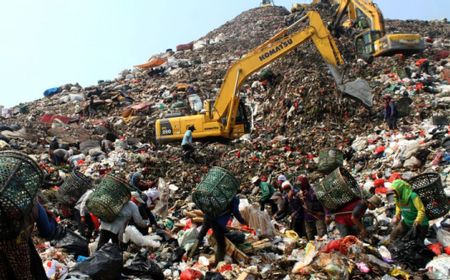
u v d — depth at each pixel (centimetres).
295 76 2427
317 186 902
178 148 2019
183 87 3356
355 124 2067
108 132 2355
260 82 2906
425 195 840
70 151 2052
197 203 796
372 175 1438
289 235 987
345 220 868
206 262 809
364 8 3150
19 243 463
